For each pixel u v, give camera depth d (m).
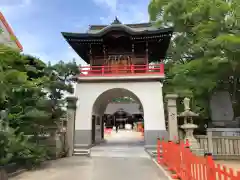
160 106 14.97
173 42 21.00
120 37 17.00
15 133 8.70
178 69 16.42
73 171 8.66
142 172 8.43
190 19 16.47
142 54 18.09
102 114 20.75
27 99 9.25
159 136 14.31
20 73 7.60
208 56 14.27
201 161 4.82
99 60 18.30
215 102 16.47
